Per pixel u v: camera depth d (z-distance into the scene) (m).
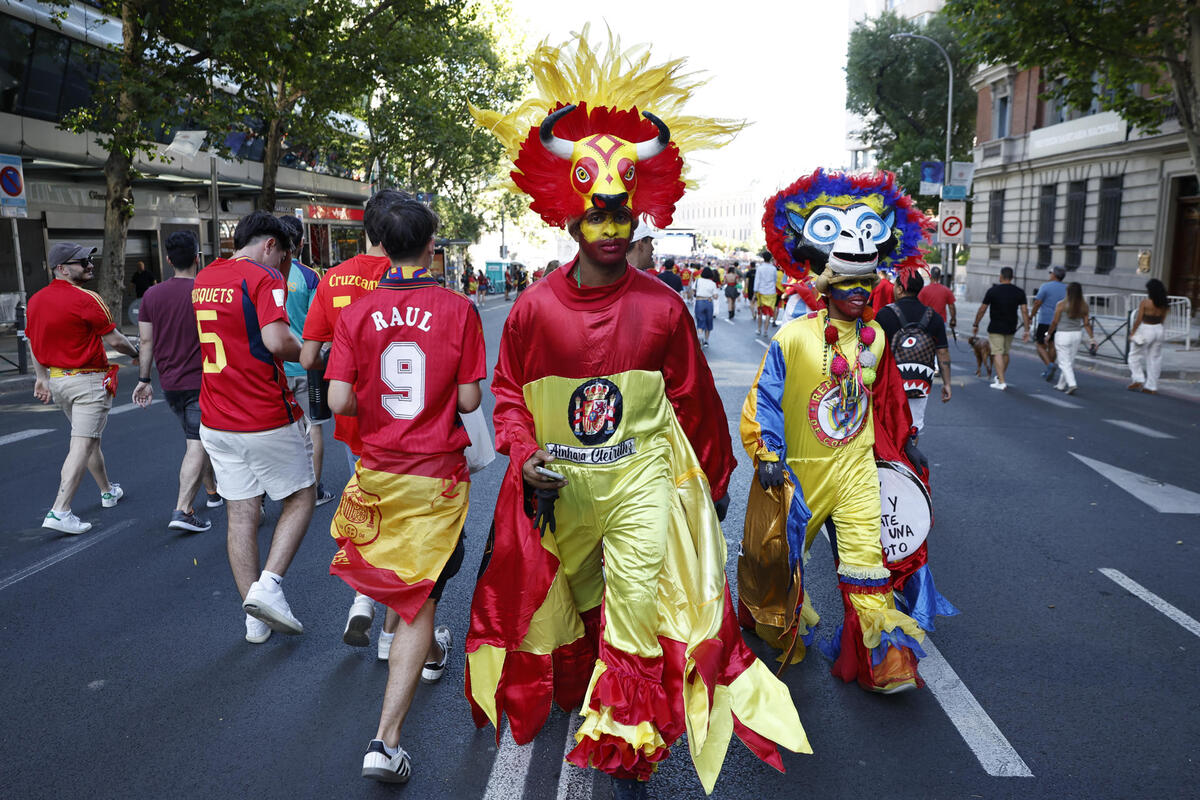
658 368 3.07
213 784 3.18
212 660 4.19
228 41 16.25
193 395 5.96
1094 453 8.88
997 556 5.69
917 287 5.77
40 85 20.44
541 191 3.03
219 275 4.09
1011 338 13.58
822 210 3.93
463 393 3.28
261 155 31.30
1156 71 14.75
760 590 4.02
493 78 32.47
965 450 8.98
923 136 37.94
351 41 21.73
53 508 6.11
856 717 3.67
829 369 3.89
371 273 4.31
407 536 3.24
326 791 3.14
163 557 5.65
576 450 3.04
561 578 3.22
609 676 2.90
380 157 32.31
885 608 3.79
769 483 3.83
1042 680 3.99
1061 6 13.94
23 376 14.03
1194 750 3.40
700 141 3.25
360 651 4.29
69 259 5.99
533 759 3.38
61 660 4.19
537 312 3.01
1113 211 26.84
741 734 2.92
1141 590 5.09
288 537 4.28
